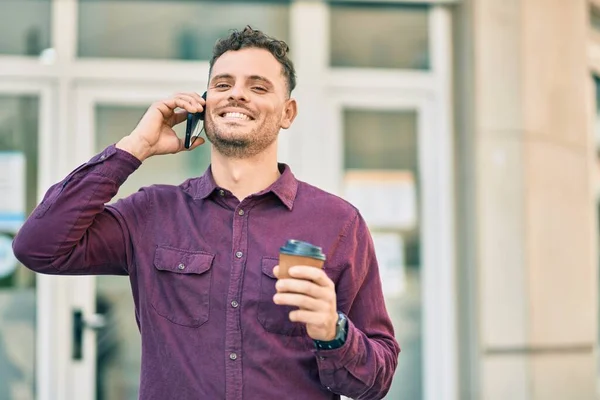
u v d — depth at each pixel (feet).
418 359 15.29
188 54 14.74
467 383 14.98
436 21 15.40
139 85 14.64
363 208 15.26
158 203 6.86
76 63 14.43
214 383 6.29
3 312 14.23
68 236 6.44
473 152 14.84
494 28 14.89
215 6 14.84
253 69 6.72
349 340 6.09
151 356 6.48
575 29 15.44
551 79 15.14
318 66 15.08
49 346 14.25
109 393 14.35
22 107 14.40
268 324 6.39
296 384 6.40
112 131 14.58
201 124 7.27
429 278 15.30
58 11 14.40
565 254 15.01
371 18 15.30
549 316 14.83
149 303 6.53
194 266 6.48
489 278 14.69
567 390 14.85
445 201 15.23
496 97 14.84
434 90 15.39
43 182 14.39
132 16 14.64
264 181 6.86
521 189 14.80
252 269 6.50
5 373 14.20
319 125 15.08
